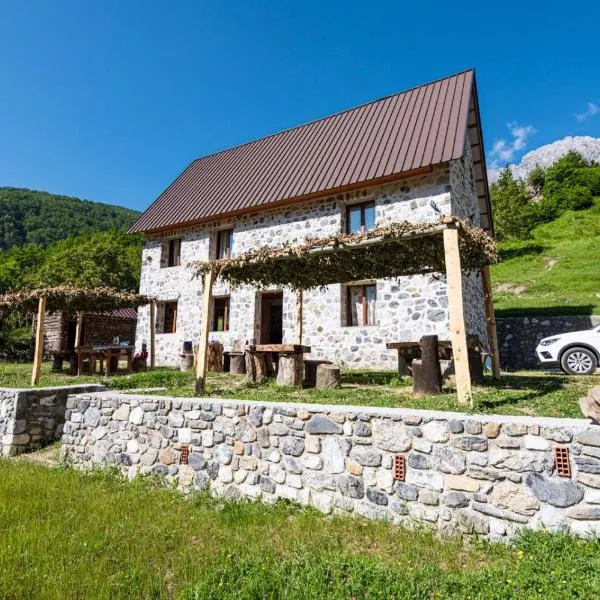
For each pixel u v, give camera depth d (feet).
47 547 11.73
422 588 8.80
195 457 17.49
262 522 13.48
